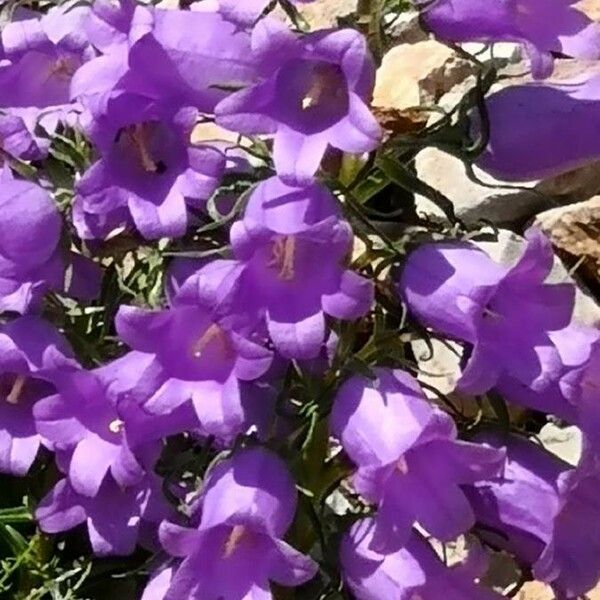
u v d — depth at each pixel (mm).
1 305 215
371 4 186
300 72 183
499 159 197
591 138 194
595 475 198
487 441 200
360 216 188
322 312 180
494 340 185
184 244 205
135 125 198
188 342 194
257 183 187
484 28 184
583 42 187
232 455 195
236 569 192
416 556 194
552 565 191
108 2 196
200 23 189
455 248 188
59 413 215
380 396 185
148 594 206
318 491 207
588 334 187
